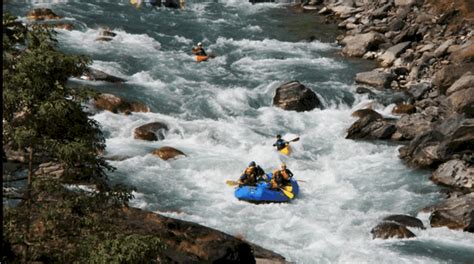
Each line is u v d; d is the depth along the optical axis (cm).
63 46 8781
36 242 2394
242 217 5119
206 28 10769
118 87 7669
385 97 7950
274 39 10400
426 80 8369
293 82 7919
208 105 7506
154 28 10431
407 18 10500
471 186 5725
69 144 2341
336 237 4850
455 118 6731
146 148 6297
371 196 5653
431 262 4469
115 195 2588
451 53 8725
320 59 9450
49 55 2370
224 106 7550
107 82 7756
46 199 2525
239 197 5394
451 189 5775
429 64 8700
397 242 4762
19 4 10662
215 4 12762
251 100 7800
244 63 9119
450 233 4934
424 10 10625
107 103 6956
